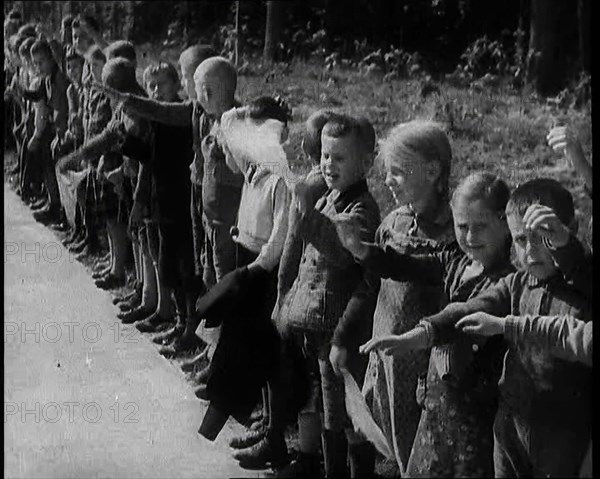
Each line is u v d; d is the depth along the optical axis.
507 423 3.74
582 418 3.59
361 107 4.91
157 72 5.64
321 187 4.38
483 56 4.79
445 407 3.88
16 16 8.23
